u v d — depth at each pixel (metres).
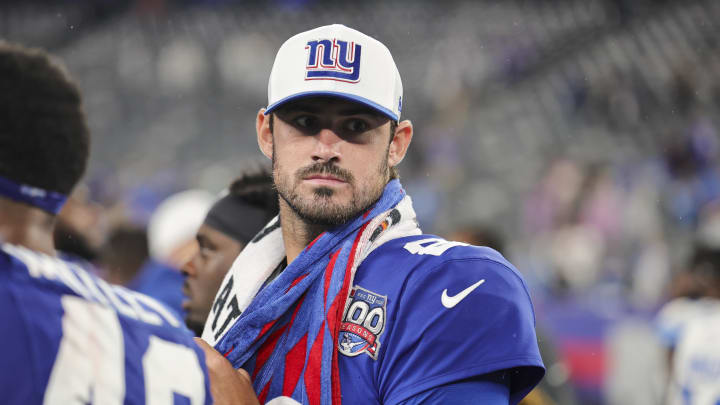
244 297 5.60
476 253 5.30
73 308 3.91
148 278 12.32
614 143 47.25
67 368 3.76
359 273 5.29
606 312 21.14
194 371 4.23
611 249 31.44
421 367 4.91
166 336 4.23
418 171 42.78
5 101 3.90
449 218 39.94
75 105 4.14
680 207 33.09
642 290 27.19
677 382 12.97
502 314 5.02
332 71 5.20
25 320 3.72
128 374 3.94
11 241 3.98
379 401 4.98
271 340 5.25
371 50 5.33
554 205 35.22
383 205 5.48
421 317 4.98
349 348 5.04
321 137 5.24
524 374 5.18
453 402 4.86
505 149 49.28
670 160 37.12
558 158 41.88
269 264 5.71
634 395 20.17
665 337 13.37
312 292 5.24
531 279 27.53
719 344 12.52
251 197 7.21
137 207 46.72
